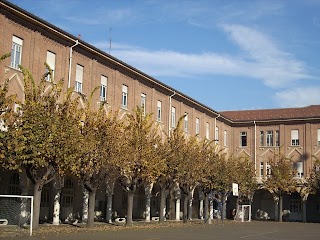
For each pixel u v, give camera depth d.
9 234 24.22
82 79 37.22
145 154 34.50
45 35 33.41
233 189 51.84
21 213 29.89
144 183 39.75
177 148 39.97
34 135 24.28
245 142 67.25
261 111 70.50
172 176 39.38
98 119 30.42
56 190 33.09
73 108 27.55
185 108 54.53
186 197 43.12
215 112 61.19
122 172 33.34
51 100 26.19
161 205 40.66
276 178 58.56
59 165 25.95
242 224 47.78
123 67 42.19
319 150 62.19
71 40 35.34
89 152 28.75
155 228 34.66
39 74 32.62
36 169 26.38
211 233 31.23
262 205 65.94
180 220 49.75
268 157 65.19
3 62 29.47
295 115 66.00
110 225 35.44
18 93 30.56
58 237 23.44
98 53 38.53
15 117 23.41
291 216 63.28
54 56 34.31
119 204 45.81
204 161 44.03
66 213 38.56
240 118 68.75
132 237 25.06
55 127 25.00
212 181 45.84
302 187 59.47
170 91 50.25
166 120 49.91
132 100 43.94
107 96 40.31
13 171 32.44
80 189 39.66
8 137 22.31
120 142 31.61
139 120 36.06
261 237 28.75
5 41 29.67
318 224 51.59
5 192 33.34
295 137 64.12
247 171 56.94
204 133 58.81
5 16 29.72
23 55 31.27
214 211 62.69
